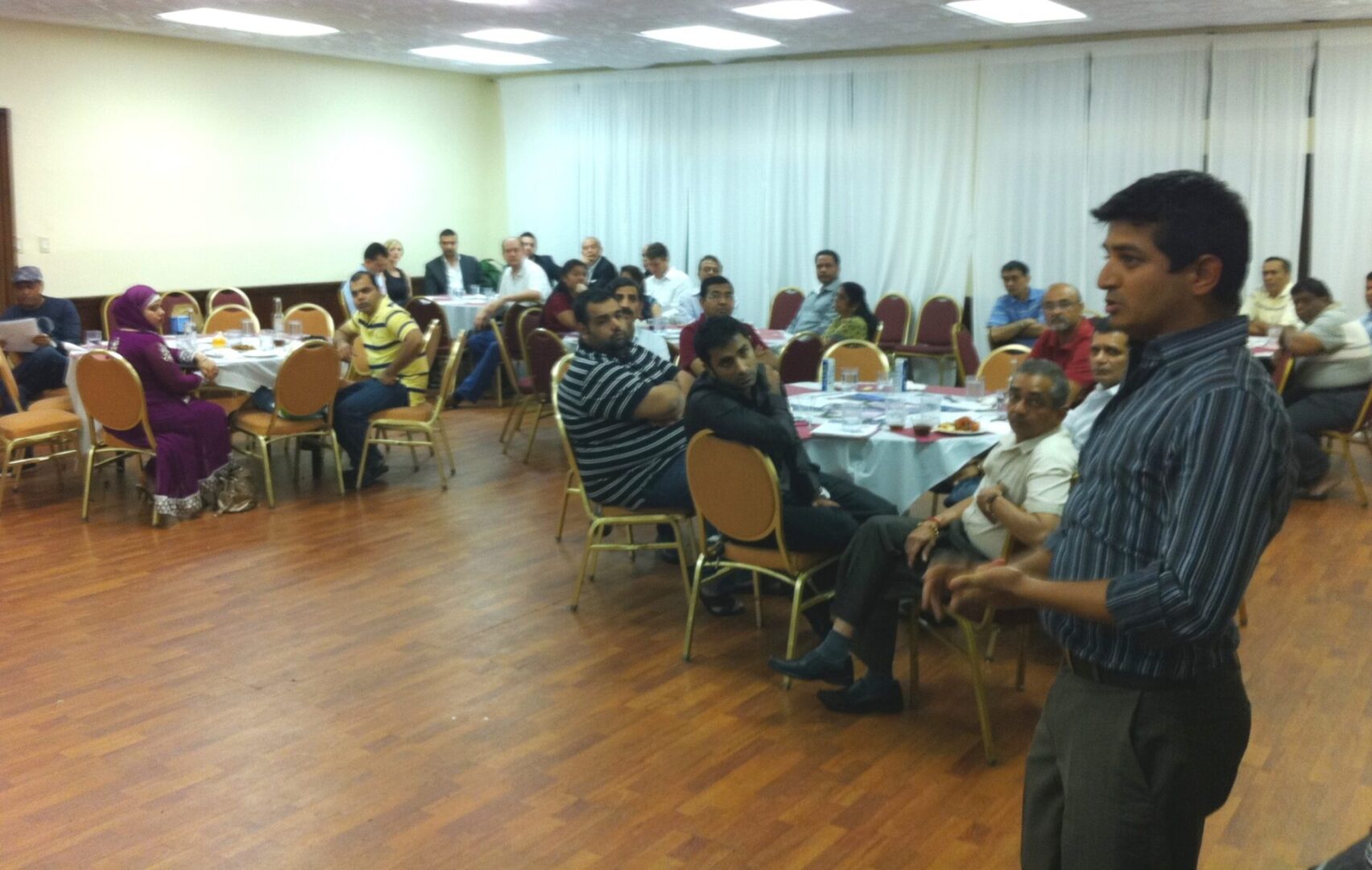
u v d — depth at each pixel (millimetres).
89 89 8641
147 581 4473
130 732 3176
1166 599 1365
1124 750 1521
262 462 6512
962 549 3268
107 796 2828
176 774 2939
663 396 4020
